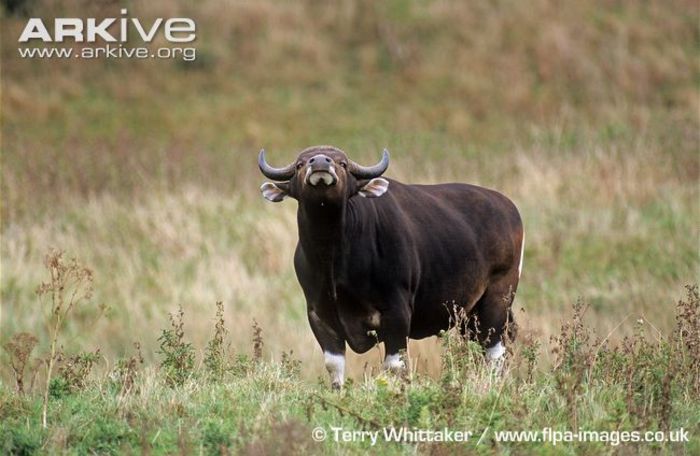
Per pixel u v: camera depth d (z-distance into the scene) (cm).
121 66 10412
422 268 3497
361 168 3281
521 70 10375
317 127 9588
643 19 11206
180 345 3275
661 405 2770
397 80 10362
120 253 6319
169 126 9512
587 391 2811
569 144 8381
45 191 7169
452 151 8288
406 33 10988
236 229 6625
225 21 10969
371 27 11100
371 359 4609
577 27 10962
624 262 6253
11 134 8944
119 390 3105
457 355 2981
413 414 2705
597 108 9650
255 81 10375
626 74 10269
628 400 2784
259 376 3150
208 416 2792
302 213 3266
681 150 7888
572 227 6644
